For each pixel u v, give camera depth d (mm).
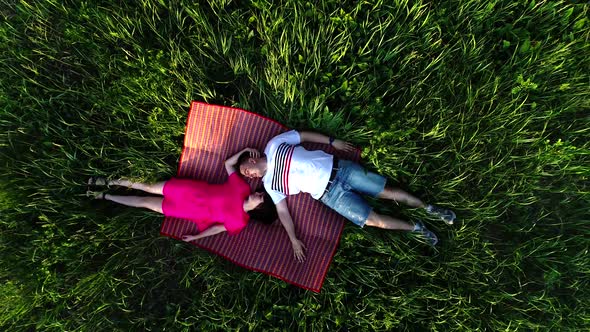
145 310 3607
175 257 3771
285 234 3818
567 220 3443
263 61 3631
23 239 3557
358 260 3633
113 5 3527
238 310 3449
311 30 3529
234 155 3684
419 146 3510
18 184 3553
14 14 3842
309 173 3375
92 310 3504
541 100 3389
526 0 3369
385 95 3539
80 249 3541
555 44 3412
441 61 3332
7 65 3539
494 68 3451
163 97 3543
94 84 3688
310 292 3584
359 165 3506
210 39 3514
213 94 3674
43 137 3609
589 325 3195
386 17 3465
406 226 3525
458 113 3402
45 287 3436
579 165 3336
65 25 3590
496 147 3377
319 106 3428
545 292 3344
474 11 3363
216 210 3580
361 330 3406
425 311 3418
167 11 3701
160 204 3695
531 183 3363
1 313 3371
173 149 3797
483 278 3438
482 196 3461
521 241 3488
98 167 3719
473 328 3309
